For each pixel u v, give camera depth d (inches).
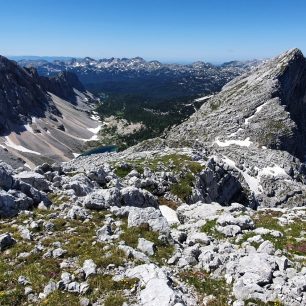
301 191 4362.7
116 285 739.4
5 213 1109.1
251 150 5885.8
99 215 1125.7
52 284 732.0
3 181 1214.9
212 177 2598.4
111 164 2618.1
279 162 5201.8
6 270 798.5
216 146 6279.5
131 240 962.7
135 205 1422.2
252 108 7628.0
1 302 685.3
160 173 2320.4
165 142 4847.4
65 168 2000.5
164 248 962.7
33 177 1397.6
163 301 669.9
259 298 736.3
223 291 784.3
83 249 890.1
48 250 884.6
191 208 1611.7
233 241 1079.0
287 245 1028.5
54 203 1238.3
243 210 1547.7
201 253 941.8
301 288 745.0
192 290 784.3
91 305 687.1
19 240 943.0
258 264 833.5
